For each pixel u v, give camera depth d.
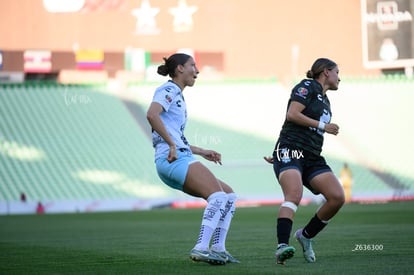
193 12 130.12
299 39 131.50
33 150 114.06
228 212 25.31
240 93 118.31
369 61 115.38
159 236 42.28
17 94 118.88
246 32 130.88
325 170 24.66
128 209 100.62
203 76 128.88
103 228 53.00
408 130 117.44
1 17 126.88
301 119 24.11
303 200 97.81
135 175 112.00
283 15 131.25
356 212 64.75
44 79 127.31
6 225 61.66
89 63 125.38
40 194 109.00
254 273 21.84
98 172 112.25
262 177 113.19
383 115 117.88
